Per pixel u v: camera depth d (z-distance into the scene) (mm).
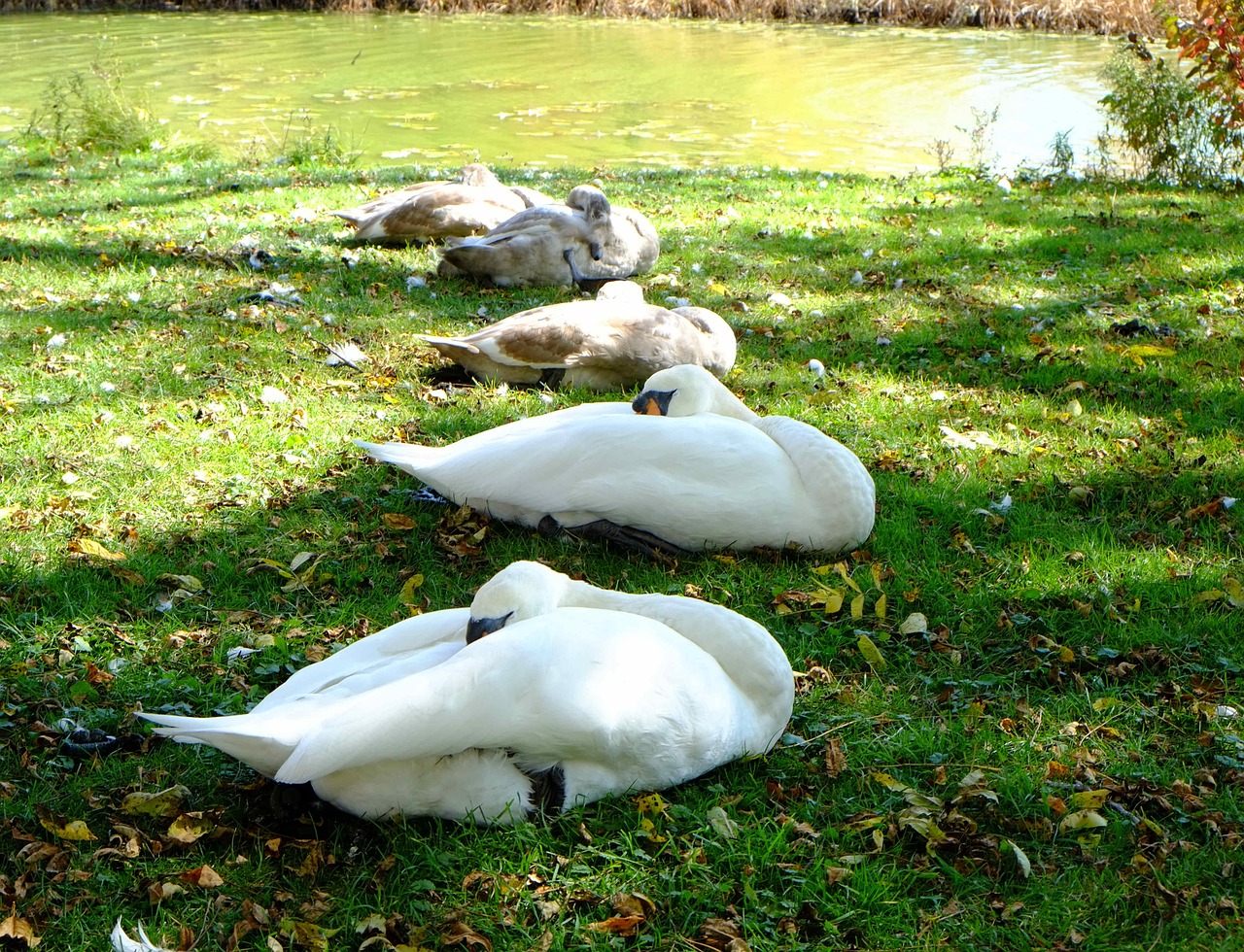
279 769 2701
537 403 4250
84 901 2773
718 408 3736
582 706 2807
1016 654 3283
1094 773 3006
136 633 3305
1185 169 8281
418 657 2891
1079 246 6012
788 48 15344
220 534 3598
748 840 2854
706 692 2922
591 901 2785
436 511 3709
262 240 5754
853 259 5711
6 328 4617
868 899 2783
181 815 2887
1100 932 2746
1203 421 4180
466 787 2832
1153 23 15562
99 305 4859
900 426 4168
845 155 9625
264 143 9609
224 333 4652
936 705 3160
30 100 11156
